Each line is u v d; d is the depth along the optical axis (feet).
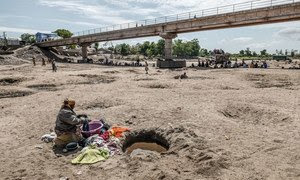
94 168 23.59
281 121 39.14
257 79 97.50
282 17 121.39
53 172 22.98
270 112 43.42
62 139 28.02
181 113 41.98
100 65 189.47
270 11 125.49
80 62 231.71
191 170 23.08
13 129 35.22
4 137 31.99
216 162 23.85
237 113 44.93
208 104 49.65
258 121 40.06
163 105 48.49
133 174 22.43
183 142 28.68
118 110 44.16
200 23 157.38
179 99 55.47
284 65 191.93
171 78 102.42
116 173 22.62
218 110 44.83
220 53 215.72
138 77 105.91
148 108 45.52
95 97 57.77
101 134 30.45
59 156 26.08
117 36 221.25
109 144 28.19
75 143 27.61
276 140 30.27
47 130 34.50
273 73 108.99
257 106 47.29
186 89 73.00
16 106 51.13
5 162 25.00
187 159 25.20
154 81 91.25
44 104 52.24
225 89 74.59
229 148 27.81
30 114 43.65
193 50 536.42
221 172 22.66
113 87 76.79
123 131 33.22
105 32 232.12
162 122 37.17
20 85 84.23
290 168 23.25
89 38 251.80
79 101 53.88
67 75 107.45
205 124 36.29
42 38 360.28
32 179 21.85
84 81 94.48
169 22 174.40
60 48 356.59
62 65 181.68
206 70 131.75
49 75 107.86
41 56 262.26
